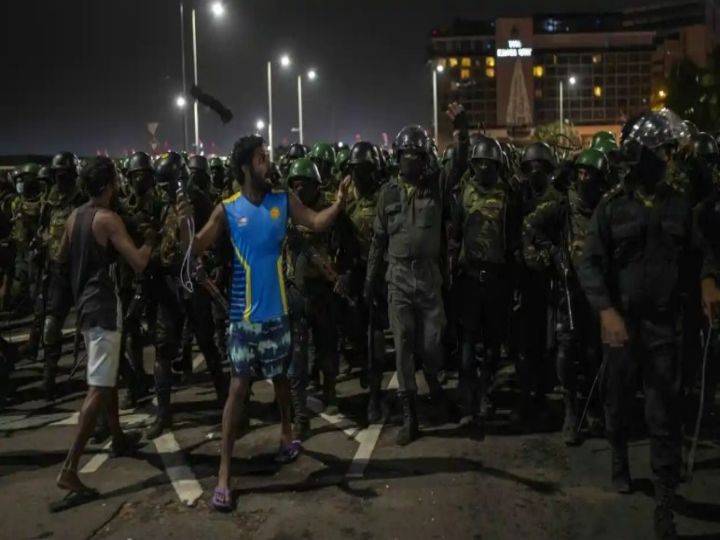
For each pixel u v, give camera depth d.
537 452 6.01
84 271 5.29
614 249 4.55
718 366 6.28
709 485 5.28
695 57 99.94
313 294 6.61
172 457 6.07
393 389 7.84
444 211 6.51
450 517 4.93
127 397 7.43
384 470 5.72
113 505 5.22
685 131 4.53
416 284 6.21
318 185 6.79
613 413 5.00
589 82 105.25
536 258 6.21
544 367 6.90
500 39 101.75
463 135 6.70
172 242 6.20
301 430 6.46
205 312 6.75
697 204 5.60
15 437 6.66
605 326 4.45
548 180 6.41
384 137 22.22
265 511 5.09
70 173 7.57
